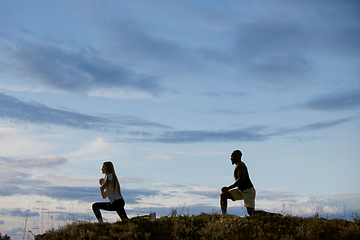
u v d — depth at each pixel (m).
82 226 9.88
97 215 10.59
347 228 9.52
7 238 10.47
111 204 10.55
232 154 11.23
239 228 9.66
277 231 9.54
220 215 10.88
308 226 9.51
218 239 9.09
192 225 10.04
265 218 10.50
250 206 10.69
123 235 9.15
